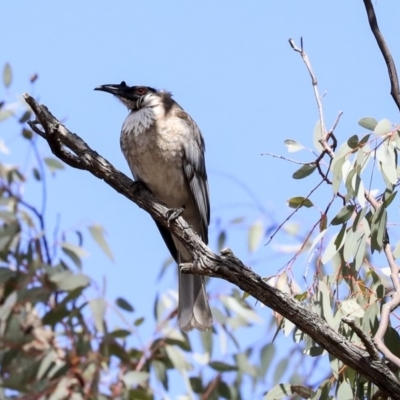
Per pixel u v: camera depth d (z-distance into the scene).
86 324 11.10
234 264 7.88
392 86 8.16
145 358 11.20
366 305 8.54
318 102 9.13
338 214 8.48
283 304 7.64
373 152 8.30
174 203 11.47
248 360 11.14
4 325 10.90
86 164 9.09
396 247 8.30
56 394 10.52
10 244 11.71
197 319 10.25
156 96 11.65
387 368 7.33
